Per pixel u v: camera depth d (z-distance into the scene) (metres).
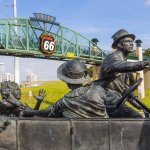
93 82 6.55
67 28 40.00
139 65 6.00
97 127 5.51
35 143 5.54
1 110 6.99
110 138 5.50
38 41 37.09
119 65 6.14
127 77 6.88
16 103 6.88
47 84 59.50
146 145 5.51
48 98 43.41
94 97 5.70
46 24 37.56
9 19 34.66
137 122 5.53
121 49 6.62
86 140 5.50
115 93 6.63
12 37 35.09
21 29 35.78
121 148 5.50
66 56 39.75
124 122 5.53
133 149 5.50
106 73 6.42
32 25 36.41
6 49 34.25
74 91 5.82
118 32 6.65
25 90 50.91
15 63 40.38
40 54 37.03
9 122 5.53
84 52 41.16
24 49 35.84
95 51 41.78
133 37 6.69
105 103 5.96
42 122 5.55
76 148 5.50
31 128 5.55
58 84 58.47
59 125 5.53
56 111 5.91
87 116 5.70
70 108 5.75
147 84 49.38
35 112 6.23
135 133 5.52
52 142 5.52
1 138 5.54
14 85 7.07
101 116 5.74
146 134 5.52
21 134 5.55
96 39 42.09
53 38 37.59
